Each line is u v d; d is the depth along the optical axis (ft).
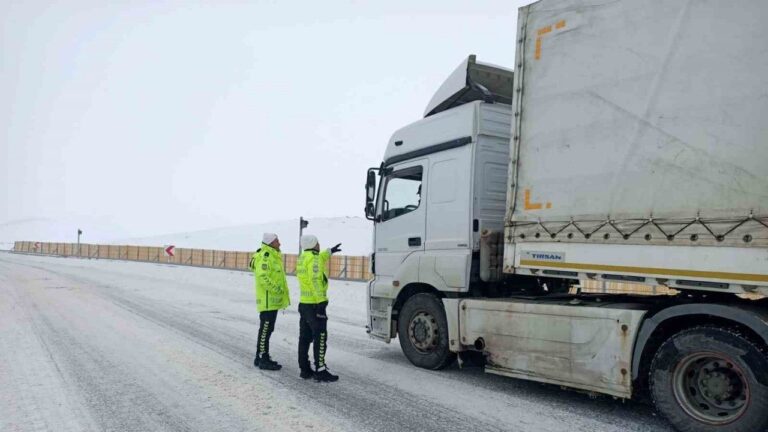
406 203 23.94
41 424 15.08
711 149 13.76
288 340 28.84
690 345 13.97
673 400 14.25
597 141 16.31
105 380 19.81
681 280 14.14
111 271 93.20
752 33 13.23
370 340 29.22
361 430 14.75
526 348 17.69
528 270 17.99
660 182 14.74
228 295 54.19
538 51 18.28
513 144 18.85
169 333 30.12
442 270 21.35
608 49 16.25
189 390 18.65
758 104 13.02
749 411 12.89
